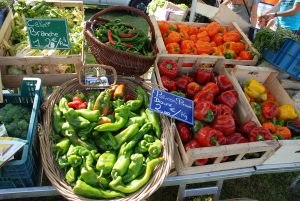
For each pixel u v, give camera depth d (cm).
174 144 95
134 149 92
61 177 83
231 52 141
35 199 117
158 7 189
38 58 113
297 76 124
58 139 91
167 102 97
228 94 108
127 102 102
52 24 104
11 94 100
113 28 128
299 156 98
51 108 97
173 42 140
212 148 83
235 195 135
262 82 130
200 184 137
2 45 117
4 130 82
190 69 125
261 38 130
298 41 117
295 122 111
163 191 128
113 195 80
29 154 79
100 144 91
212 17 164
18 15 140
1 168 74
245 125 100
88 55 183
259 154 94
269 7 183
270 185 141
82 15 153
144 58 112
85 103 101
